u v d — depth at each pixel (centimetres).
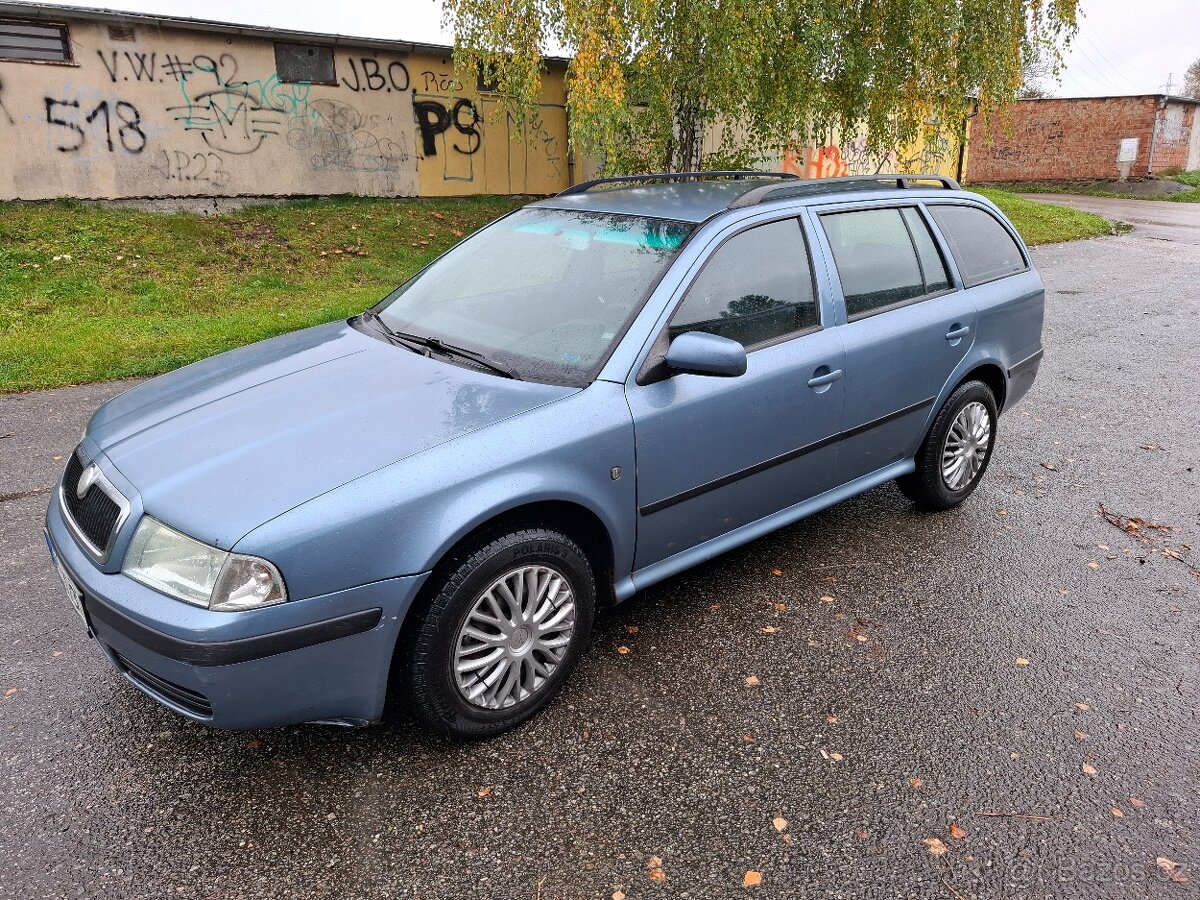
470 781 268
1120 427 615
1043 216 2055
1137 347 852
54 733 286
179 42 1284
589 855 240
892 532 447
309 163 1448
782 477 367
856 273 392
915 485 457
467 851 241
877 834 248
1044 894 229
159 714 297
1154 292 1152
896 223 421
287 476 250
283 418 282
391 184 1539
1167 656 339
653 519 319
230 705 236
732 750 283
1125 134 3469
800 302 365
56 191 1237
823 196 392
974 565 411
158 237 1176
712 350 290
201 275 1079
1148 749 285
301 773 271
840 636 350
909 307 413
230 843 243
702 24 1041
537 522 286
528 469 271
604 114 1025
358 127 1480
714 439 328
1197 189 3278
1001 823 253
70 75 1213
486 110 1602
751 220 354
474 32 1123
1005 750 284
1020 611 371
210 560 232
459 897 226
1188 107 3625
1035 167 3747
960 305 438
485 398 289
